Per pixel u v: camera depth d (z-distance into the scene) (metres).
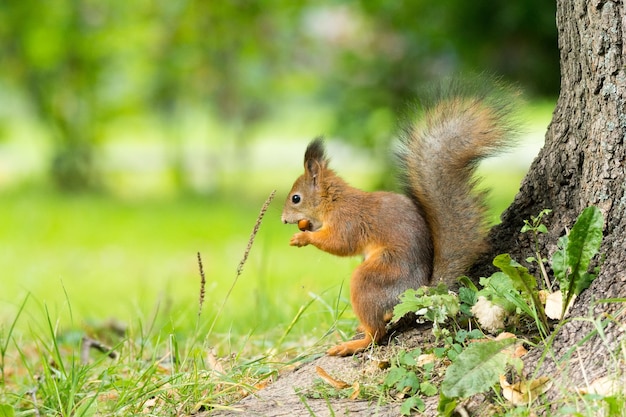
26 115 38.69
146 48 32.19
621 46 6.68
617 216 6.70
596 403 5.57
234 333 9.81
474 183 7.57
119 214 27.30
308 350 8.09
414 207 7.80
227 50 31.77
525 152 31.00
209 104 34.75
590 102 6.91
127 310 13.13
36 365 9.41
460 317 7.15
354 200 8.09
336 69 27.08
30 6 31.47
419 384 6.54
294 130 49.62
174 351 8.38
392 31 25.64
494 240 7.68
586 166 6.99
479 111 7.47
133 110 34.25
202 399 6.99
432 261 7.64
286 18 30.02
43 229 24.75
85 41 31.98
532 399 5.92
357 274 7.54
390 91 25.02
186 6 30.67
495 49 21.75
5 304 14.76
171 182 34.31
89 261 20.03
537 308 6.60
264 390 7.17
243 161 33.94
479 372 5.96
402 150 7.83
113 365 8.20
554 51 21.16
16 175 37.81
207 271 17.84
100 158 35.09
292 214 8.57
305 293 10.20
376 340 7.46
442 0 22.67
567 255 6.38
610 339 6.04
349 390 6.78
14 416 6.88
